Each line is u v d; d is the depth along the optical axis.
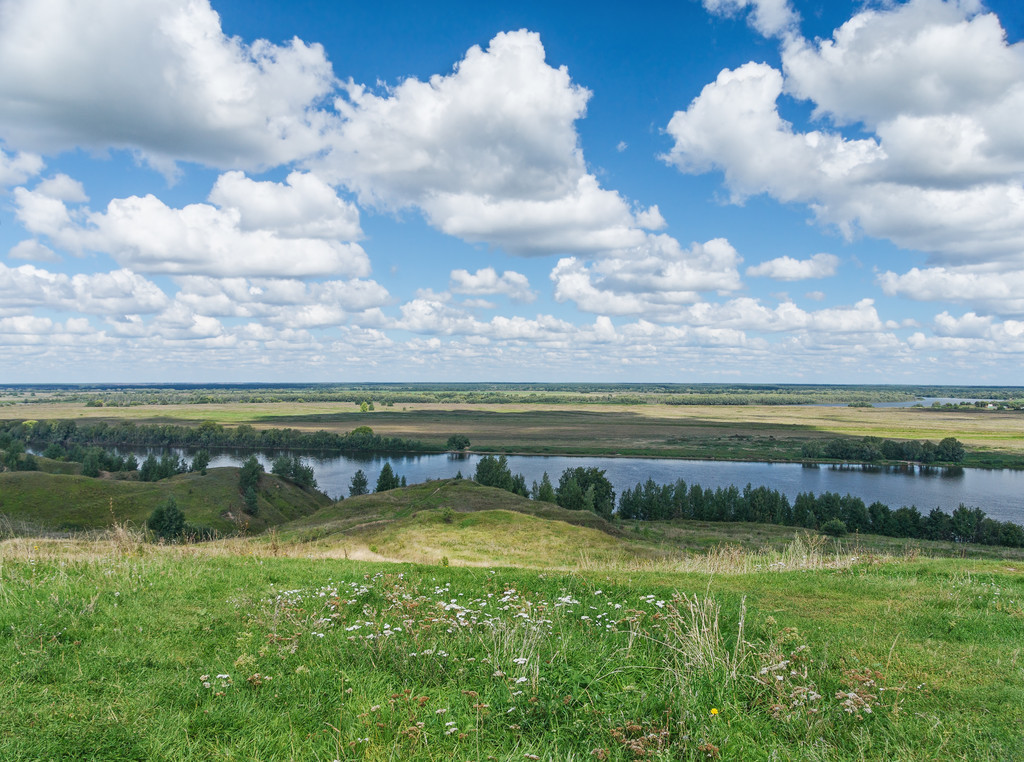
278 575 13.20
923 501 109.94
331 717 6.26
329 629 9.10
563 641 8.30
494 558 33.19
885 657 8.16
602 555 34.72
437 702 6.54
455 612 9.93
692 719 6.11
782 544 59.06
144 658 7.47
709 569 16.84
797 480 133.88
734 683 7.10
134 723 5.79
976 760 5.59
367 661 7.72
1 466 105.31
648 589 11.88
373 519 53.97
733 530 79.88
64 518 80.50
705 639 8.04
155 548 17.14
